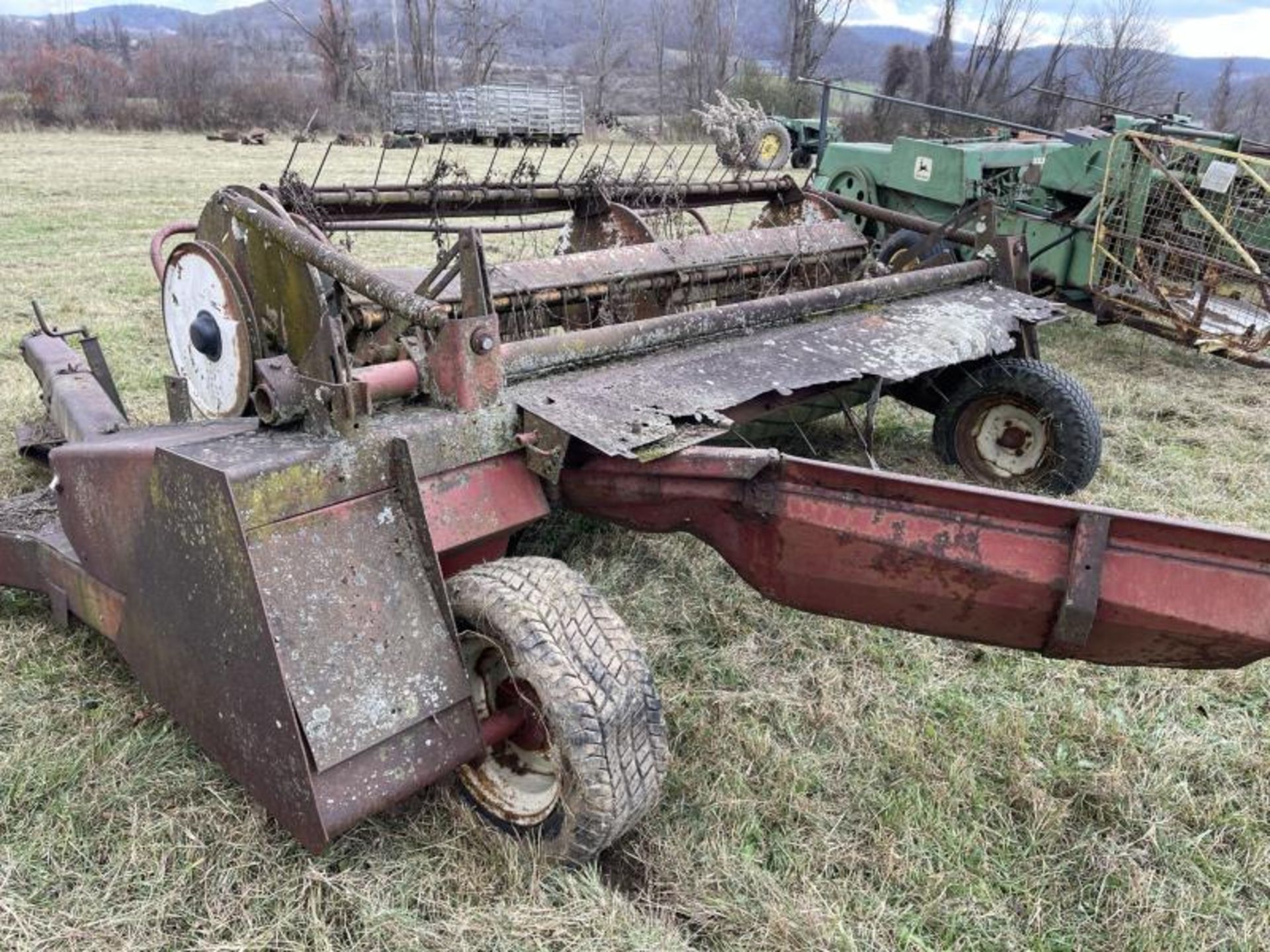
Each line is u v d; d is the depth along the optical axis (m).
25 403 5.41
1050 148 7.82
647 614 3.64
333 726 2.18
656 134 23.33
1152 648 2.26
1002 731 3.01
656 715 2.34
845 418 5.16
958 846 2.58
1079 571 2.20
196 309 3.42
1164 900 2.45
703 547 4.10
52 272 9.02
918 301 4.55
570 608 2.34
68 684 3.09
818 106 28.88
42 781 2.65
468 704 2.39
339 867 2.43
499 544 2.86
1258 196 6.82
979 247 5.05
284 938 2.24
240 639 2.23
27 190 14.84
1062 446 4.53
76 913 2.28
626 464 2.77
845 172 8.69
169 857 2.42
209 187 15.62
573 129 23.06
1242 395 6.48
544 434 2.71
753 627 3.60
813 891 2.42
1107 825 2.70
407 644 2.32
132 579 2.60
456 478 2.65
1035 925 2.38
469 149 18.70
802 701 3.16
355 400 2.30
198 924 2.27
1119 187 6.88
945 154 7.81
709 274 4.49
